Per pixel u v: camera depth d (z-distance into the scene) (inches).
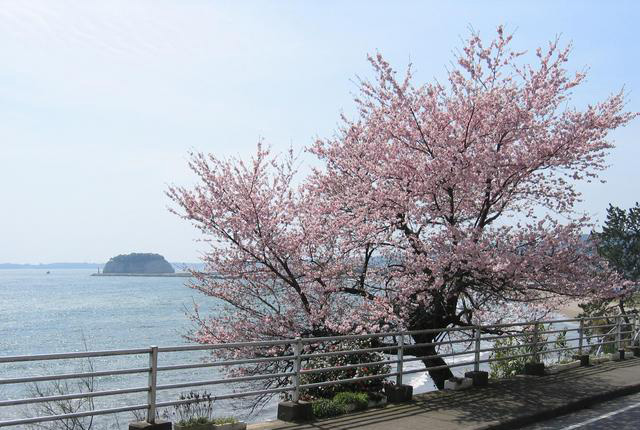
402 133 518.9
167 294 4662.9
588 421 366.6
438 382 562.6
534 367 516.4
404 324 524.1
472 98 505.7
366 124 599.5
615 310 908.0
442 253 480.1
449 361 988.6
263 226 534.6
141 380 1164.5
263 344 321.1
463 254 461.1
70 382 888.3
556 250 504.7
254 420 650.2
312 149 615.2
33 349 1643.7
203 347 294.4
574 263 510.6
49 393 507.8
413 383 936.9
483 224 530.0
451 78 531.2
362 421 333.4
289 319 532.7
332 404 353.7
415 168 506.9
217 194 543.2
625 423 360.8
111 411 268.8
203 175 545.6
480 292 544.7
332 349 453.7
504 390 439.2
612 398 443.5
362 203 546.0
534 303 613.9
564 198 551.5
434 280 499.8
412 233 535.5
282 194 556.4
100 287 6146.7
